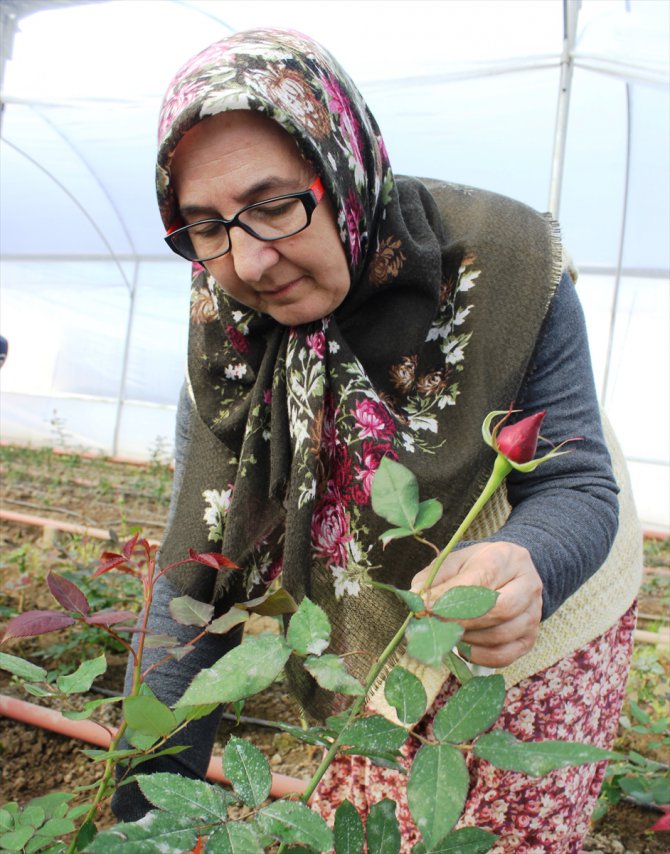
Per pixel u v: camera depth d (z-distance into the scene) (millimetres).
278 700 3057
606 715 1488
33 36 6039
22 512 6070
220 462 1454
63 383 9492
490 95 5629
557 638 1336
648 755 2738
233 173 1149
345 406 1307
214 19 5484
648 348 7055
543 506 1190
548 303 1311
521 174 6516
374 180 1334
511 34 5121
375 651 1370
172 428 9086
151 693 920
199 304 1517
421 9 4992
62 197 8352
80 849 913
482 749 673
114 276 8992
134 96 6293
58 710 2812
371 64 5520
